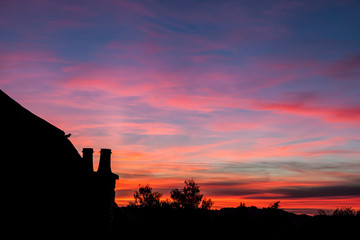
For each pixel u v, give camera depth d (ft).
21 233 34.71
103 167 50.75
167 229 94.32
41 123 44.29
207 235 97.86
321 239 114.73
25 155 37.93
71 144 50.42
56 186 41.24
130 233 75.82
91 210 45.37
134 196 102.22
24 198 35.86
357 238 114.11
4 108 38.60
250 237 100.68
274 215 110.01
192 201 102.32
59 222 40.45
